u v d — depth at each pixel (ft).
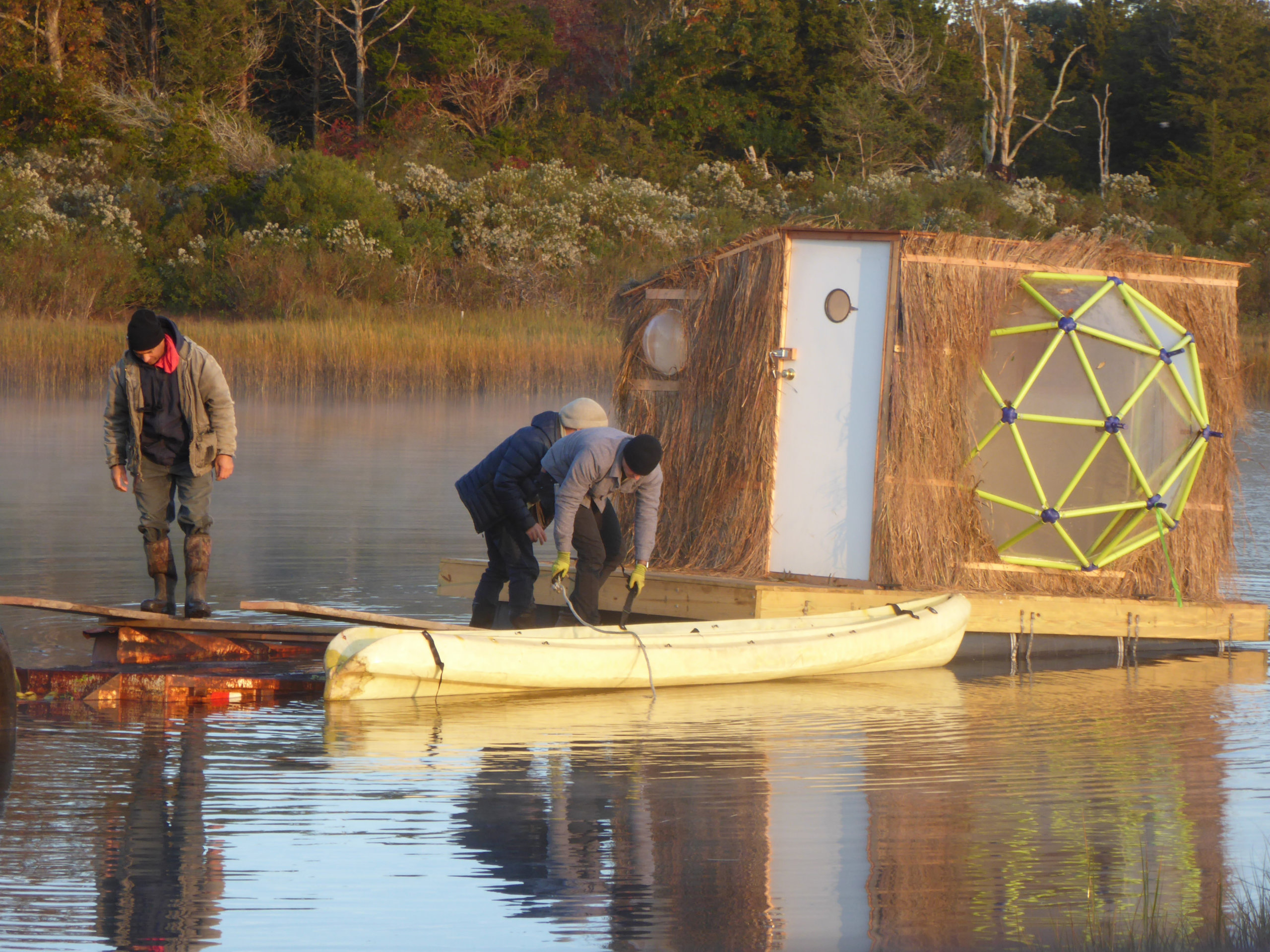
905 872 57.26
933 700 89.04
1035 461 107.24
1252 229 558.56
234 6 631.15
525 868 57.26
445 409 312.29
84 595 112.78
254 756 73.10
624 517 115.44
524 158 608.60
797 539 107.55
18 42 578.66
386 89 651.66
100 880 55.52
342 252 459.73
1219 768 72.84
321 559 133.39
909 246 104.17
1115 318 108.17
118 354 340.18
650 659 89.20
